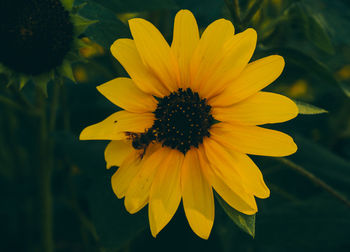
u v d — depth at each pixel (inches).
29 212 18.8
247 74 13.8
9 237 19.2
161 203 13.7
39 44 14.1
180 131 14.1
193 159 14.1
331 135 19.2
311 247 15.7
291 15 15.8
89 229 17.3
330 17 16.1
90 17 14.2
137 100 14.0
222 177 13.6
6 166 18.7
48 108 18.6
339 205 15.7
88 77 20.9
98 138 13.7
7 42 14.1
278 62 13.7
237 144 13.7
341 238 15.5
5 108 17.1
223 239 16.9
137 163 13.9
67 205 19.0
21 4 14.1
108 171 14.6
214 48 13.9
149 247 16.6
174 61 14.0
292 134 17.4
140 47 13.7
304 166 16.9
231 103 13.9
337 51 18.5
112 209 14.2
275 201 16.8
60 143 16.2
